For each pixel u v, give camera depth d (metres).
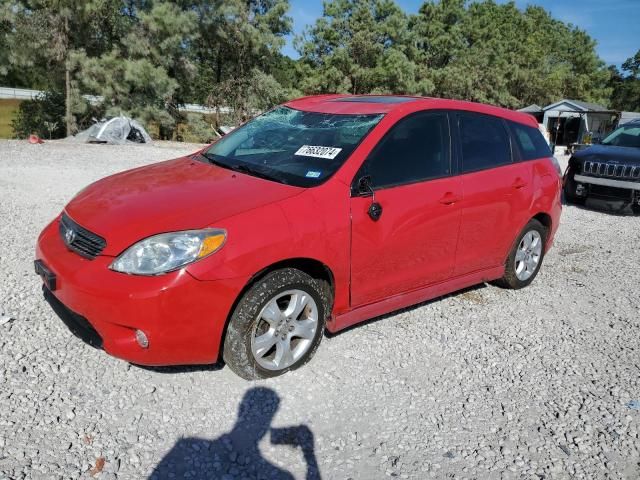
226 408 3.02
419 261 3.97
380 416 3.10
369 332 4.09
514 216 4.75
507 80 43.62
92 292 2.78
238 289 2.94
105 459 2.56
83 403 2.94
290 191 3.33
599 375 3.76
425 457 2.80
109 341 2.84
